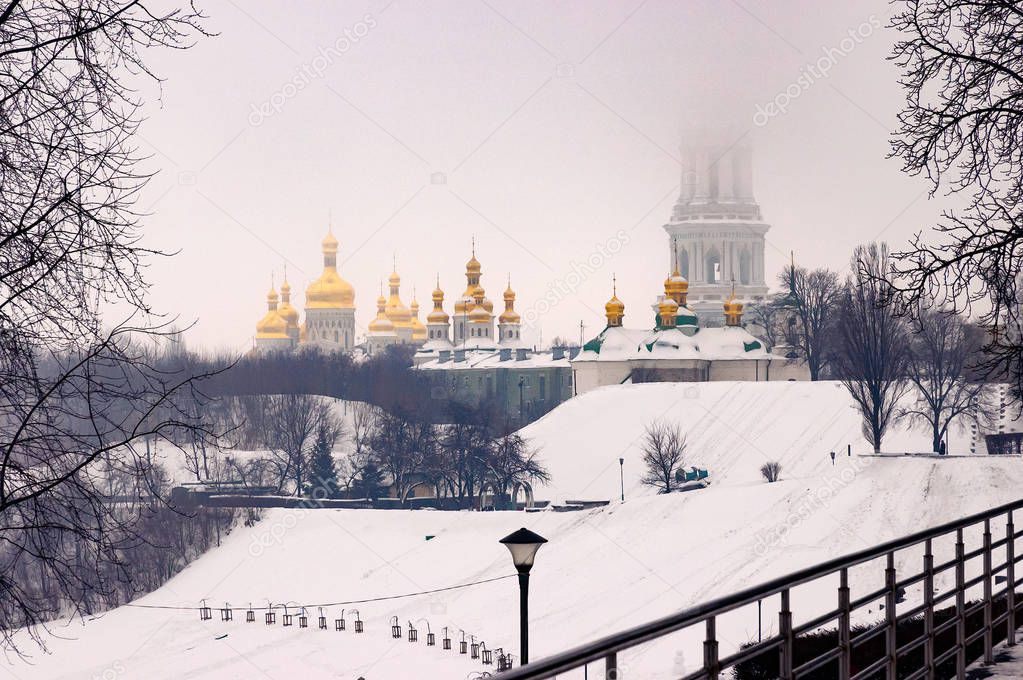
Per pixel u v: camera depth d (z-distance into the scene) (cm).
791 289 17212
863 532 6694
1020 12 2181
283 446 13300
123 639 7375
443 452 13100
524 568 2120
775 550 6738
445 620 7156
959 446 11631
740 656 827
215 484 10538
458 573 8406
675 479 12488
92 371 1520
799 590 4956
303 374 16888
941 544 5816
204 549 9406
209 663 6800
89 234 1495
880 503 7006
